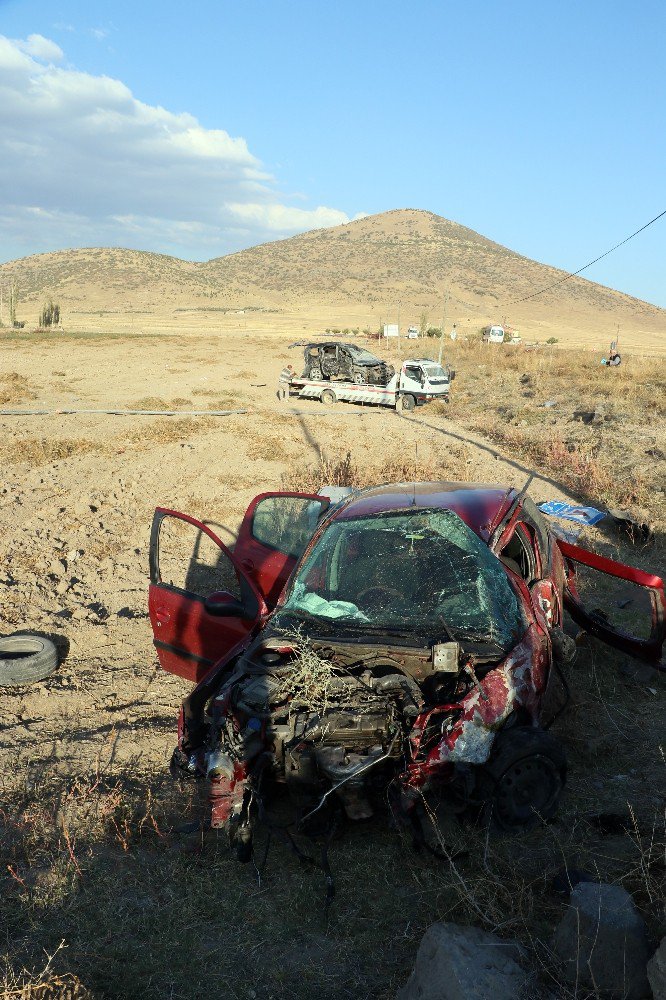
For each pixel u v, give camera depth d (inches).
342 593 182.7
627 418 722.8
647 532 353.7
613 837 153.0
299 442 656.4
